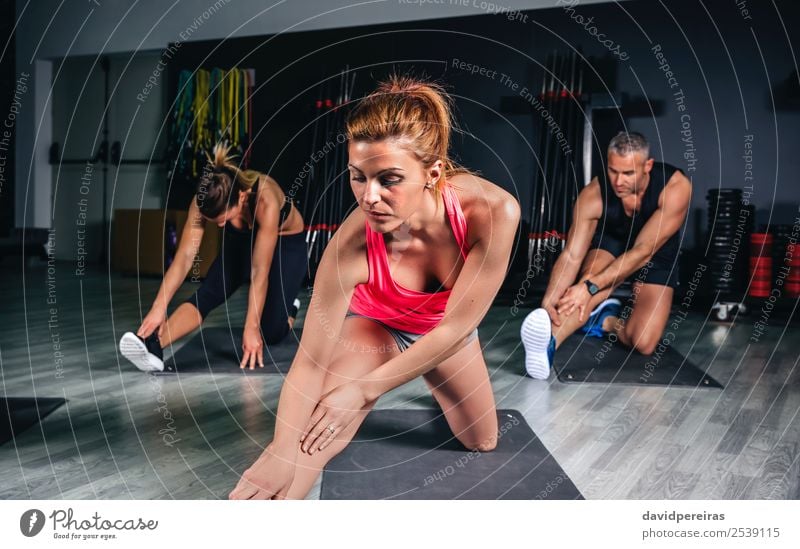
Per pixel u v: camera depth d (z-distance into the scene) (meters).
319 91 6.05
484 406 1.63
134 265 6.39
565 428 1.91
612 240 3.04
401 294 1.45
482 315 1.29
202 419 1.93
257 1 6.35
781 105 4.82
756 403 2.20
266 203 2.53
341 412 1.26
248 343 2.56
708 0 4.95
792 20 4.77
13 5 7.52
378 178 1.08
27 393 2.18
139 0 6.93
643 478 1.53
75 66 7.53
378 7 5.93
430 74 5.81
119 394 2.19
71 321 3.69
